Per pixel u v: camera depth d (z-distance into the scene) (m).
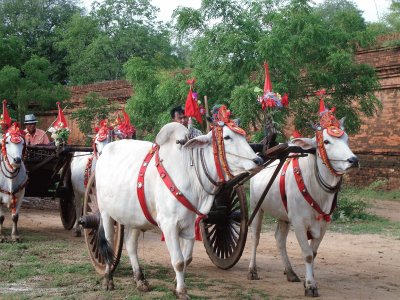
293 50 14.02
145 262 8.60
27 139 12.20
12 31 36.62
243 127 12.98
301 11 14.45
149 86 15.62
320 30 13.87
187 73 15.88
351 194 15.41
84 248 9.48
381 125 19.61
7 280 7.19
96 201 7.46
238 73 13.74
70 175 11.26
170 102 14.72
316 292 6.81
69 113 26.14
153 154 6.40
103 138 9.33
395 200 18.28
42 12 37.62
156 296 6.46
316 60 14.52
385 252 9.98
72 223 11.41
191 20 14.13
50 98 20.17
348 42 15.24
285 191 7.10
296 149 6.65
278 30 13.94
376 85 14.93
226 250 7.98
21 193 10.19
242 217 7.49
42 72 20.66
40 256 8.74
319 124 6.81
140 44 36.19
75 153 11.48
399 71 18.67
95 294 6.55
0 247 9.39
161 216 6.07
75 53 35.41
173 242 5.97
